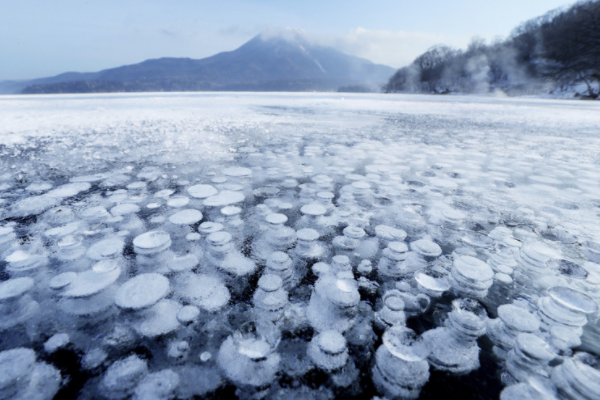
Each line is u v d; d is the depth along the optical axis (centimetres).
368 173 344
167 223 213
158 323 120
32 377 96
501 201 265
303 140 527
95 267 152
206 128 635
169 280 148
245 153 430
